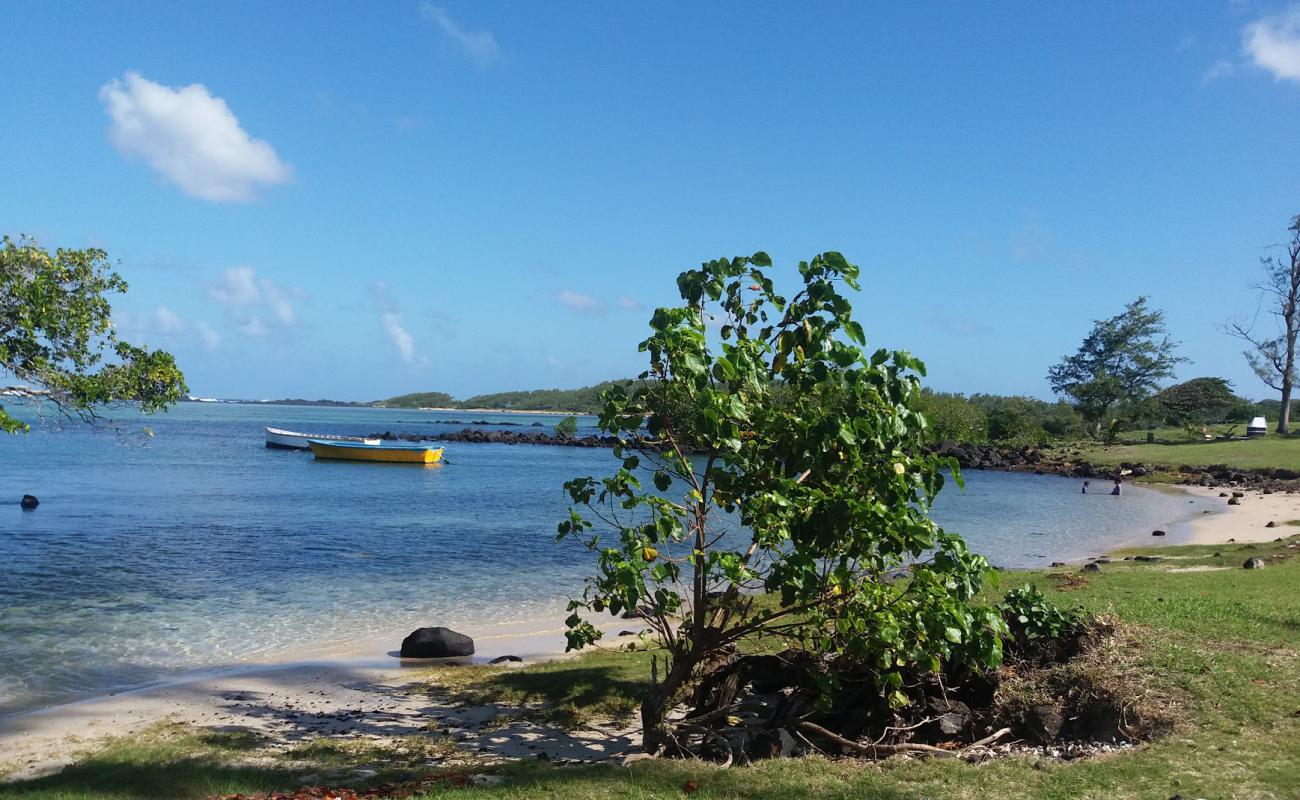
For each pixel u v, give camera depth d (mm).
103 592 17516
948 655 7461
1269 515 32812
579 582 19609
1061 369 99500
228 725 9633
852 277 8031
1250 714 7074
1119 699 7250
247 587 18453
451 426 130875
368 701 10609
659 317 7531
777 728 7965
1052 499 41375
